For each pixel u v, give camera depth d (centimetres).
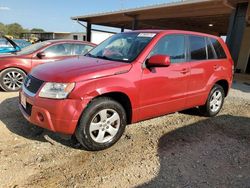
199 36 527
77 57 476
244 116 602
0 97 658
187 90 493
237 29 1119
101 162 357
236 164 372
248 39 1694
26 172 325
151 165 355
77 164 349
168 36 461
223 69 574
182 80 475
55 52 771
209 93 552
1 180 306
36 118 368
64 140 413
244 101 761
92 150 385
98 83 366
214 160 380
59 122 352
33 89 380
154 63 408
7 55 757
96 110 370
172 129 490
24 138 415
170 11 1516
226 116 594
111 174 329
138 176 329
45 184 303
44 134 431
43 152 375
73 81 353
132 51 435
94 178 319
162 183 316
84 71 370
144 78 413
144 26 2344
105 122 385
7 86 729
